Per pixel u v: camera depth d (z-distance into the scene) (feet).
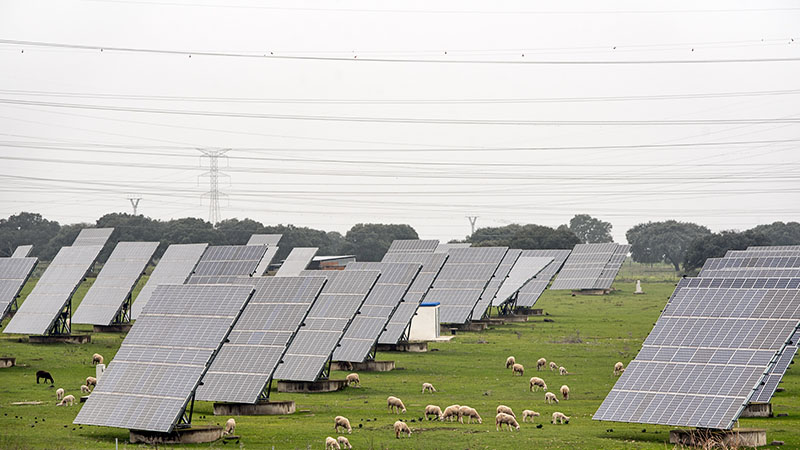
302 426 459.32
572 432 439.63
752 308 419.74
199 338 446.19
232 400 486.38
